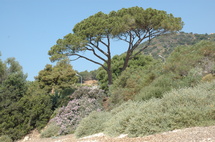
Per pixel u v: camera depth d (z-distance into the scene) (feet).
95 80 235.40
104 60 82.02
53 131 58.08
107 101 62.80
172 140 23.40
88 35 78.07
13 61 94.17
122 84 60.13
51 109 72.13
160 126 29.55
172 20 77.71
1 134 61.11
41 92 74.59
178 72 52.65
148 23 76.02
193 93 33.12
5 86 70.13
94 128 42.29
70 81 82.69
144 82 55.11
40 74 83.41
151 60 113.39
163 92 44.96
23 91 72.43
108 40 80.64
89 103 61.41
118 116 38.55
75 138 42.50
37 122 64.95
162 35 79.87
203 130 24.98
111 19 79.25
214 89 36.01
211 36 256.93
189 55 55.98
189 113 28.99
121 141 28.91
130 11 81.51
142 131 29.78
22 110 66.23
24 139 60.90
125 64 82.64
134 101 47.06
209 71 52.03
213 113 28.40
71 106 61.77
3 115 63.16
